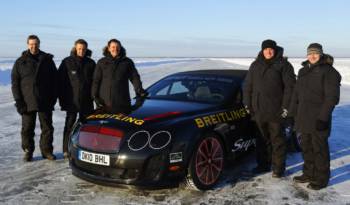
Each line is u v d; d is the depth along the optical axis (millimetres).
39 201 3635
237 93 4699
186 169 3777
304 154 4164
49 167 4703
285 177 4406
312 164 4133
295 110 4086
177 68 32656
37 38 4781
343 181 4281
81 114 4953
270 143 4457
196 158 3818
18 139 6148
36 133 6621
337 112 9062
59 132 6734
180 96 4766
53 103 5012
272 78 4152
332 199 3734
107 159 3646
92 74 4984
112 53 4605
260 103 4234
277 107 4199
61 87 4973
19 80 4777
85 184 4102
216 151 4094
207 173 3969
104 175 3705
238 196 3805
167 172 3629
